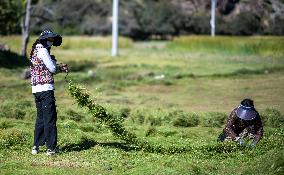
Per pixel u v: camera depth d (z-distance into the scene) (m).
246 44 46.28
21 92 23.69
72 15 87.62
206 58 45.22
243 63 38.00
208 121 16.19
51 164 10.58
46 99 11.21
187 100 22.44
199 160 10.99
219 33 57.69
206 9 67.50
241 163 10.68
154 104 20.86
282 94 23.16
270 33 44.00
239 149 11.73
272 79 28.89
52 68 11.19
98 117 12.06
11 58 36.97
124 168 10.32
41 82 11.20
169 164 10.50
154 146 11.87
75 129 14.23
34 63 11.25
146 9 92.56
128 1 95.62
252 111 12.03
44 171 10.04
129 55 52.84
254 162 10.41
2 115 16.23
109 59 47.44
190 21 79.06
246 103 12.17
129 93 24.94
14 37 58.72
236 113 12.16
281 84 26.56
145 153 11.62
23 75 29.09
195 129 15.31
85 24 90.12
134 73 33.38
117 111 17.36
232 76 30.95
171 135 14.20
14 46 55.00
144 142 11.99
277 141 11.91
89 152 11.55
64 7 86.00
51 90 11.25
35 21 57.44
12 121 15.28
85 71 35.75
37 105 11.38
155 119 16.38
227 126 12.38
